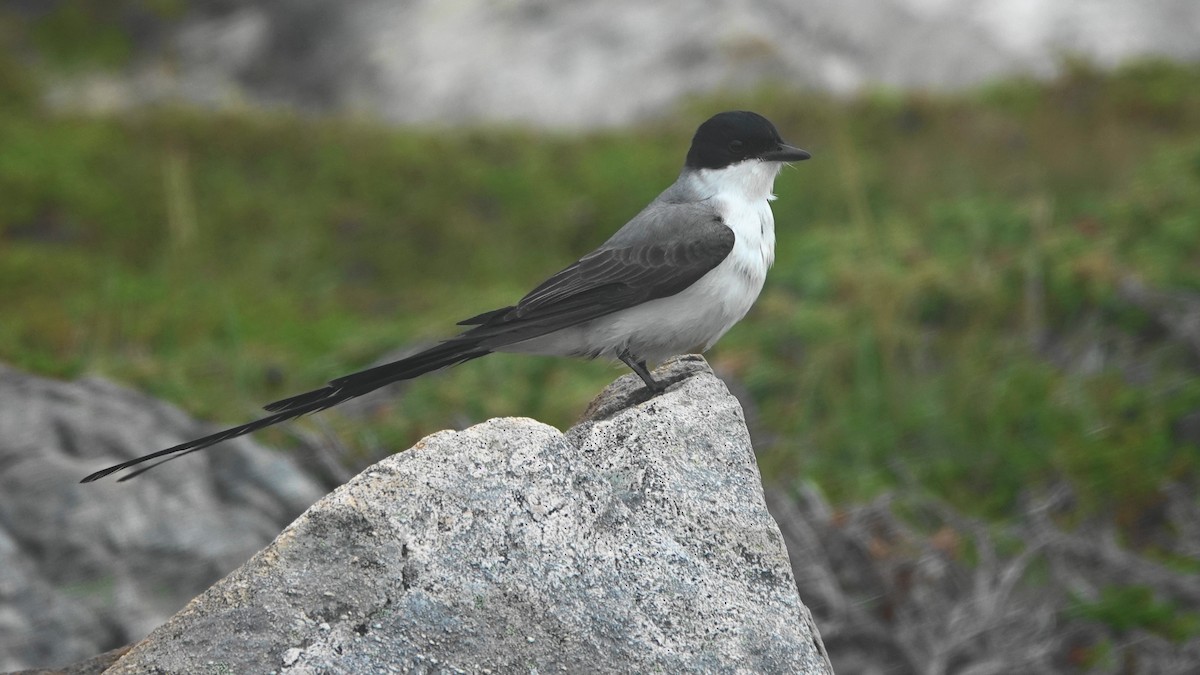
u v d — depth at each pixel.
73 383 11.35
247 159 22.78
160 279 18.75
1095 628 10.60
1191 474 12.38
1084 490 12.26
